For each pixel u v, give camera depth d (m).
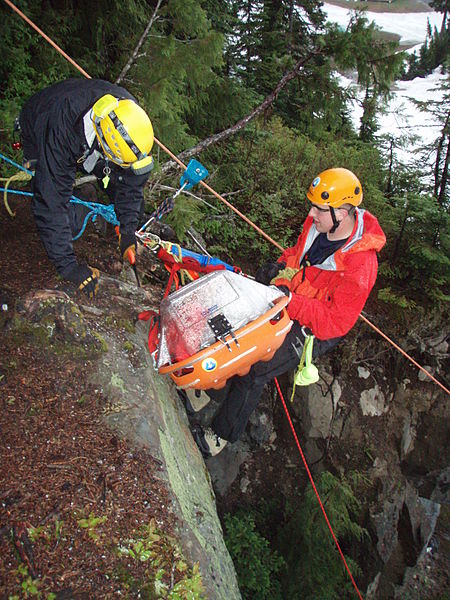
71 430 2.43
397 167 9.16
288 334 3.00
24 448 2.29
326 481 6.92
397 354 7.84
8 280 3.17
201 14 5.22
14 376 2.59
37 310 2.82
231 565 2.60
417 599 8.68
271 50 11.98
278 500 7.43
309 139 10.48
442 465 8.41
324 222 2.70
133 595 1.92
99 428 2.49
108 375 2.76
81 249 3.77
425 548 8.96
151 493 2.31
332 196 2.60
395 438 8.06
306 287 2.87
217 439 3.67
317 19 13.13
